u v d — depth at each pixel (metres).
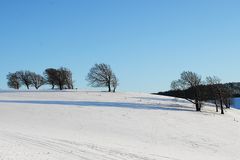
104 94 106.06
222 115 75.38
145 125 53.12
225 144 43.28
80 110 65.19
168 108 75.69
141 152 28.58
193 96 81.75
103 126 50.81
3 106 70.44
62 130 45.44
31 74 154.75
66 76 143.38
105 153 25.78
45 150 25.25
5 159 20.16
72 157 23.27
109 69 122.06
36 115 59.19
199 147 40.56
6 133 34.94
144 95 108.44
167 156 27.97
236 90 110.44
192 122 58.97
